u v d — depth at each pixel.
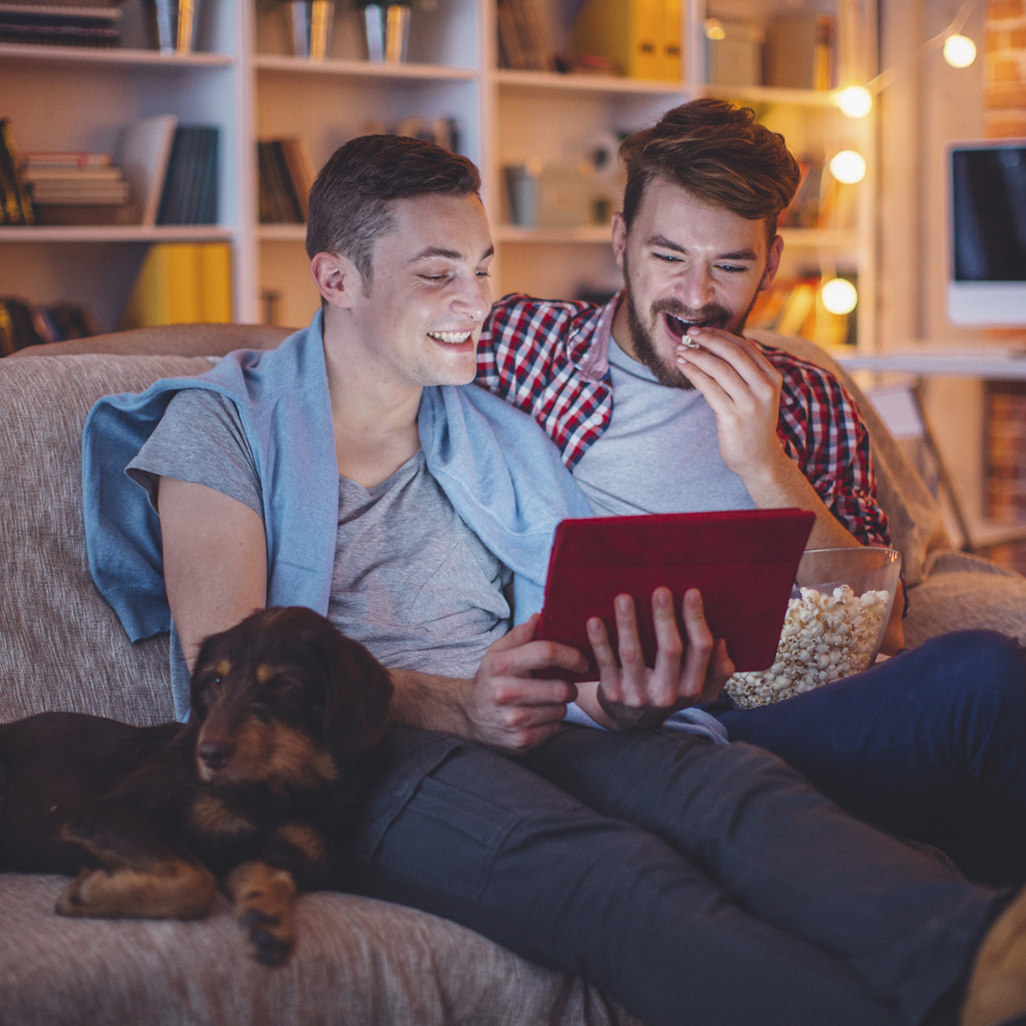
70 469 1.50
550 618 1.17
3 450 1.47
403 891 1.13
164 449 1.37
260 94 3.73
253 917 0.97
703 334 1.56
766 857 1.04
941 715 1.22
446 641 1.46
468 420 1.60
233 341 1.93
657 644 1.18
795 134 4.76
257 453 1.39
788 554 1.17
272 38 3.73
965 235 3.83
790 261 4.80
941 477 3.61
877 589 1.43
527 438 1.62
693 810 1.12
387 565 1.46
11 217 3.15
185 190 3.44
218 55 3.40
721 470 1.66
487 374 1.71
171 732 1.19
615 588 1.14
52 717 1.23
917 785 1.26
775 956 0.94
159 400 1.46
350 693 1.10
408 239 1.42
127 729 1.23
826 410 1.75
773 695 1.42
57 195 3.23
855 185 4.64
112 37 3.27
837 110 4.65
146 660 1.48
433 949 1.06
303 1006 0.97
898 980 0.91
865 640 1.41
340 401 1.51
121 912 0.98
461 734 1.26
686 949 0.97
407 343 1.44
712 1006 0.96
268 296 3.71
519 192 4.04
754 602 1.19
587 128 4.38
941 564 2.09
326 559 1.38
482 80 3.78
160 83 3.59
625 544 1.12
